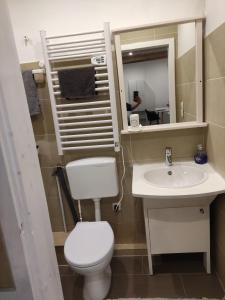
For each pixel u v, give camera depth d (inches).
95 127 71.9
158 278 71.1
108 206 82.0
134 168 73.4
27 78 70.3
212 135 65.1
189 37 66.0
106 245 61.8
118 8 67.2
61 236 86.5
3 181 19.8
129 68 68.9
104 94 71.3
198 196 55.6
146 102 71.1
